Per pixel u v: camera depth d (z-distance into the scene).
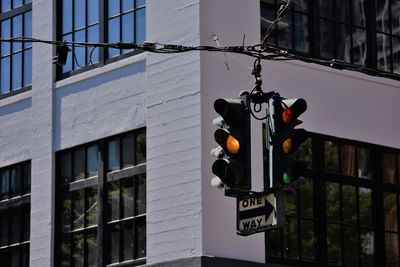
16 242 27.11
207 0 23.69
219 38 23.64
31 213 26.62
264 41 20.16
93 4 26.38
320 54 25.50
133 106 24.83
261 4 24.72
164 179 23.62
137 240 24.23
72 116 26.22
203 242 22.55
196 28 23.56
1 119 28.00
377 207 25.70
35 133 27.02
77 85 26.27
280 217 16.88
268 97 17.34
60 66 26.86
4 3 28.67
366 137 25.84
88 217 25.44
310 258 24.33
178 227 23.11
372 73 22.12
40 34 27.33
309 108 24.92
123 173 24.83
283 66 24.67
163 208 23.52
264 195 17.17
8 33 28.38
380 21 26.89
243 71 23.89
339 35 26.03
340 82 25.66
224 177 16.94
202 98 23.22
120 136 25.09
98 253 24.94
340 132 25.36
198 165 22.97
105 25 25.94
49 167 26.44
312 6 25.61
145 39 24.92
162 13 24.39
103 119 25.48
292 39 25.09
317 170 24.83
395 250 25.86
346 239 25.02
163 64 24.17
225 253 22.77
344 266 24.88
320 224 24.59
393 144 26.33
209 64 23.45
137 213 24.34
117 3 25.83
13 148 27.56
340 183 25.22
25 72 27.83
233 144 16.92
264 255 23.34
